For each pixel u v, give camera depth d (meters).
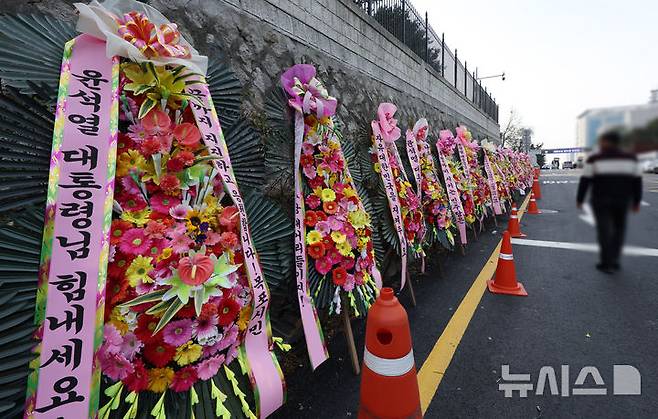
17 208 1.20
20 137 1.22
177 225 1.40
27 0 1.62
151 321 1.26
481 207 6.50
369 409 1.60
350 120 3.94
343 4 4.26
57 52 1.35
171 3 2.30
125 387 1.24
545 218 8.04
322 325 2.84
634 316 3.08
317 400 2.11
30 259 1.15
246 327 1.57
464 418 1.94
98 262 1.19
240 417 1.41
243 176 1.88
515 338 2.76
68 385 1.11
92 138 1.28
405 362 1.59
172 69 1.50
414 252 3.45
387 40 5.46
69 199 1.21
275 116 2.28
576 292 3.65
